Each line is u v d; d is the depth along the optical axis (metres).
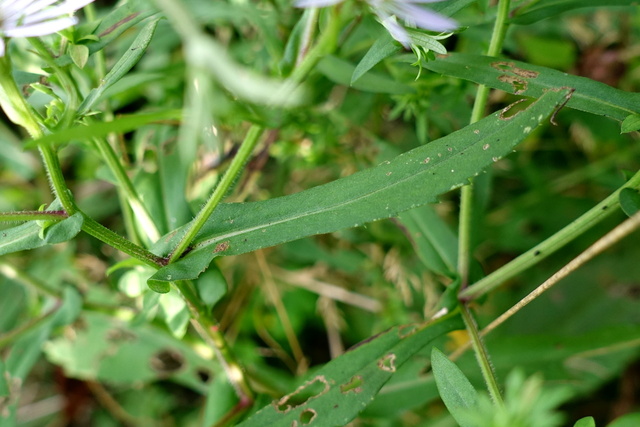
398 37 0.27
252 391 0.36
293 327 0.46
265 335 0.46
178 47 0.45
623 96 0.30
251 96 0.26
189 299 0.33
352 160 0.42
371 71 0.38
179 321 0.34
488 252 0.46
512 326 0.45
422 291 0.45
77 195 0.47
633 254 0.45
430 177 0.29
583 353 0.37
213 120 0.27
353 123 0.42
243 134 0.40
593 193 0.47
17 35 0.27
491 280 0.33
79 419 0.48
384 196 0.29
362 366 0.32
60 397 0.48
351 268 0.44
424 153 0.29
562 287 0.45
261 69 0.40
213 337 0.34
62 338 0.43
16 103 0.28
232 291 0.45
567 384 0.37
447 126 0.39
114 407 0.47
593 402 0.45
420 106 0.37
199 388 0.42
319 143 0.41
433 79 0.36
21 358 0.38
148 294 0.34
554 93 0.28
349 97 0.43
